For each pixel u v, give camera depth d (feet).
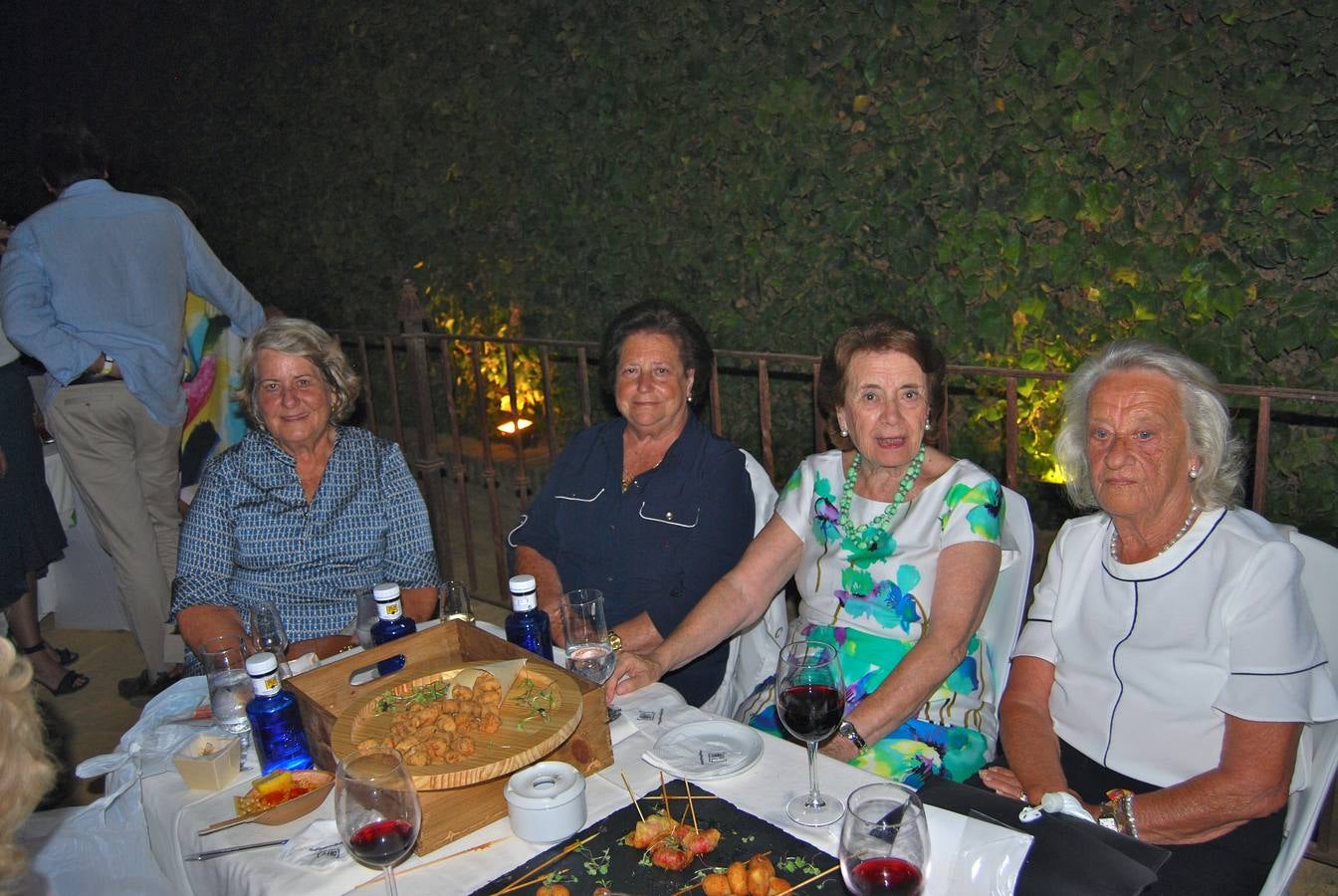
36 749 3.64
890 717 6.59
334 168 22.25
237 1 23.52
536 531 8.86
